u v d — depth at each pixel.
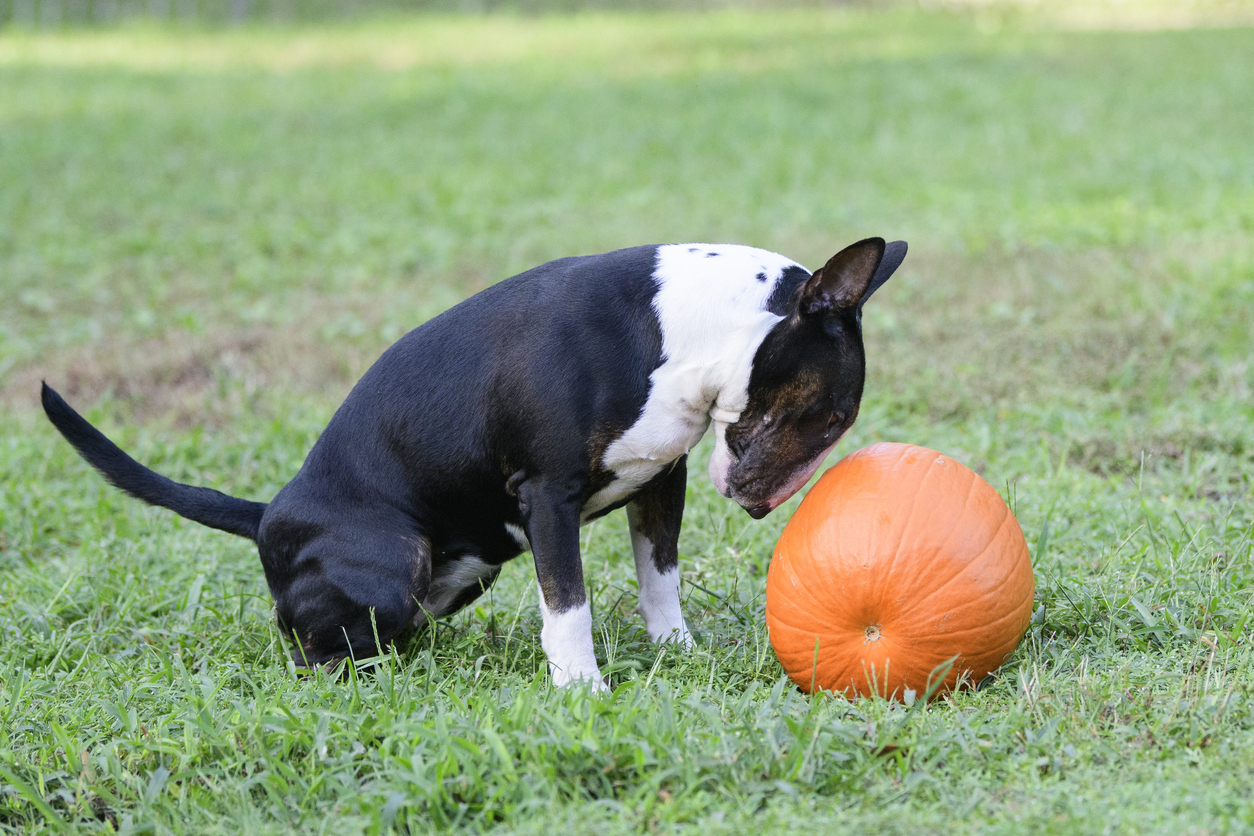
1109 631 4.59
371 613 4.81
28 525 6.84
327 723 4.01
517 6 35.19
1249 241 10.73
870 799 3.60
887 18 31.53
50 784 4.07
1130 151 15.90
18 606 5.64
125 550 6.34
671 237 12.77
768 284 4.52
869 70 23.34
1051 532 5.71
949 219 12.87
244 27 32.53
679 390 4.50
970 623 4.16
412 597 4.90
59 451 7.92
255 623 5.45
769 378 4.42
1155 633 4.56
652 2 35.31
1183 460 6.68
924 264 11.12
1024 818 3.41
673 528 5.04
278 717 4.09
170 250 13.45
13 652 5.21
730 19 32.06
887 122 19.00
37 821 3.92
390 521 4.88
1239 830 3.25
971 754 3.80
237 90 23.97
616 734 3.81
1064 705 4.07
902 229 12.55
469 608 5.72
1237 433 6.90
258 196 15.75
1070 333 8.86
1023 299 9.75
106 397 8.83
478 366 4.70
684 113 20.28
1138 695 4.07
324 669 4.73
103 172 17.30
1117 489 6.37
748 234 12.72
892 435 7.39
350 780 3.80
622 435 4.52
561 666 4.60
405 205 15.05
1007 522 4.37
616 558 6.09
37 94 23.39
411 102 21.98
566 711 4.01
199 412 8.68
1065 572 5.28
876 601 4.18
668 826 3.44
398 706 4.24
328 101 22.56
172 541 6.55
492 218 14.18
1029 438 7.24
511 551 5.10
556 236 13.14
